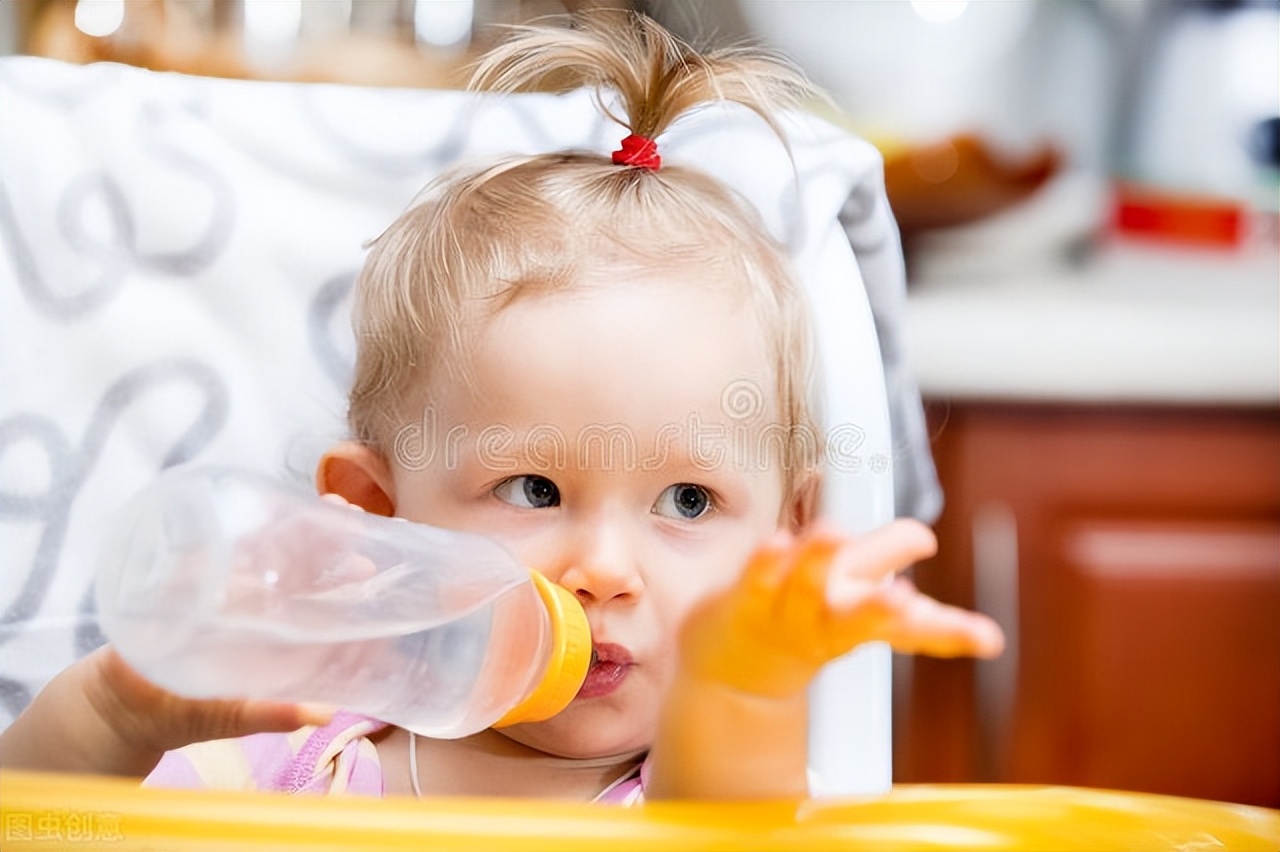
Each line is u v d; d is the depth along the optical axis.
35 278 1.12
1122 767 1.66
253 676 0.68
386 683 0.73
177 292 1.13
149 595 0.65
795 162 1.10
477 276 0.97
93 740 0.80
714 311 0.96
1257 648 1.65
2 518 1.09
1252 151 1.82
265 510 0.69
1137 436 1.62
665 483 0.94
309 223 1.13
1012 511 1.62
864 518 1.00
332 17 1.54
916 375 1.58
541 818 0.57
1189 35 1.82
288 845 0.55
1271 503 1.63
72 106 1.14
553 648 0.77
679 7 1.54
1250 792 1.68
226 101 1.15
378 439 1.01
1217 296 1.75
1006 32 1.83
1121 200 1.84
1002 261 1.82
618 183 1.01
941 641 0.55
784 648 0.62
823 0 1.80
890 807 0.59
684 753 0.67
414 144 1.14
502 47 1.18
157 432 1.11
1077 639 1.64
